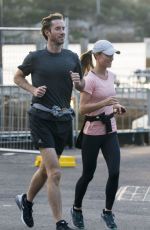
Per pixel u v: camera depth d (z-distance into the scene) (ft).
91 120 37.96
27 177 55.42
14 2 345.92
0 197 47.44
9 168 59.82
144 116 78.43
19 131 68.44
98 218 41.52
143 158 67.26
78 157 66.44
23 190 49.93
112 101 37.35
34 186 37.93
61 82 36.73
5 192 49.16
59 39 36.58
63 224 35.81
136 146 77.61
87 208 44.24
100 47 37.70
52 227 39.04
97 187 51.08
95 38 352.28
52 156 36.27
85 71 38.91
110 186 37.91
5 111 68.59
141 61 172.14
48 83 36.58
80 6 372.79
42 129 36.52
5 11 336.49
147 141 78.95
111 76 38.50
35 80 36.81
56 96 36.68
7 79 76.84
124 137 77.20
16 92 68.13
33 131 36.76
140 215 42.65
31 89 36.45
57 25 36.50
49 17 36.68
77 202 38.88
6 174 56.75
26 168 59.88
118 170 37.70
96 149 38.19
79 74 37.45
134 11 388.98
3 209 43.70
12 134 68.69
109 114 38.04
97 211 43.42
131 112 77.77
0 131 68.69
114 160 37.78
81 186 38.65
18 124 68.44
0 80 76.48
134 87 78.23
